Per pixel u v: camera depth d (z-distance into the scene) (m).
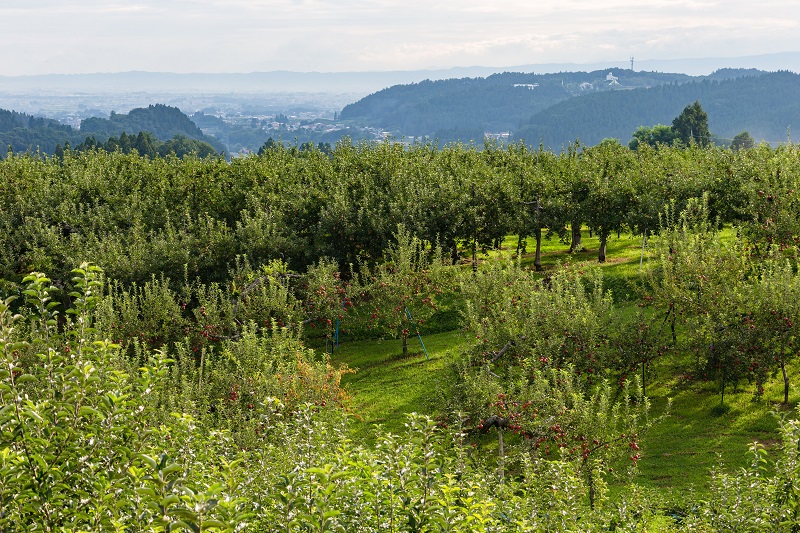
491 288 40.88
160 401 25.45
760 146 60.06
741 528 16.80
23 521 9.88
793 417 32.88
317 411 27.59
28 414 9.78
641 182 57.75
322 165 68.75
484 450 30.92
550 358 31.69
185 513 8.51
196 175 66.88
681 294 35.94
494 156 71.94
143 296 48.47
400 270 46.22
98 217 57.34
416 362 44.88
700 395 36.47
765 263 39.66
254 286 44.53
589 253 65.00
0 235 53.81
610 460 26.00
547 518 16.91
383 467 12.53
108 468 11.09
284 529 11.35
